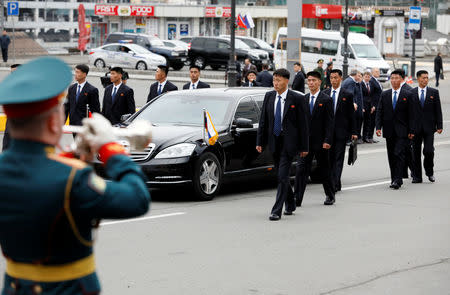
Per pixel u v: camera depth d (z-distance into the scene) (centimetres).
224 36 9456
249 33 13025
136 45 8588
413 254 1554
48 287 560
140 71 8012
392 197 2347
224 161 2320
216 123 2370
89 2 15212
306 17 12531
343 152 2412
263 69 4488
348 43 8400
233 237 1703
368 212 2064
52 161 550
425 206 2173
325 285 1309
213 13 12669
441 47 14700
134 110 2773
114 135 579
